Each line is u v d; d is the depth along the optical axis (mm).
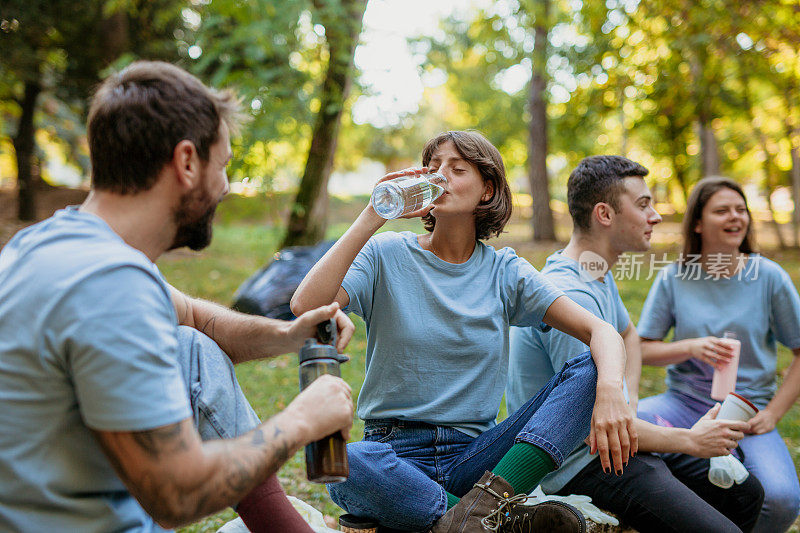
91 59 12602
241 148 6934
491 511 1804
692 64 10000
